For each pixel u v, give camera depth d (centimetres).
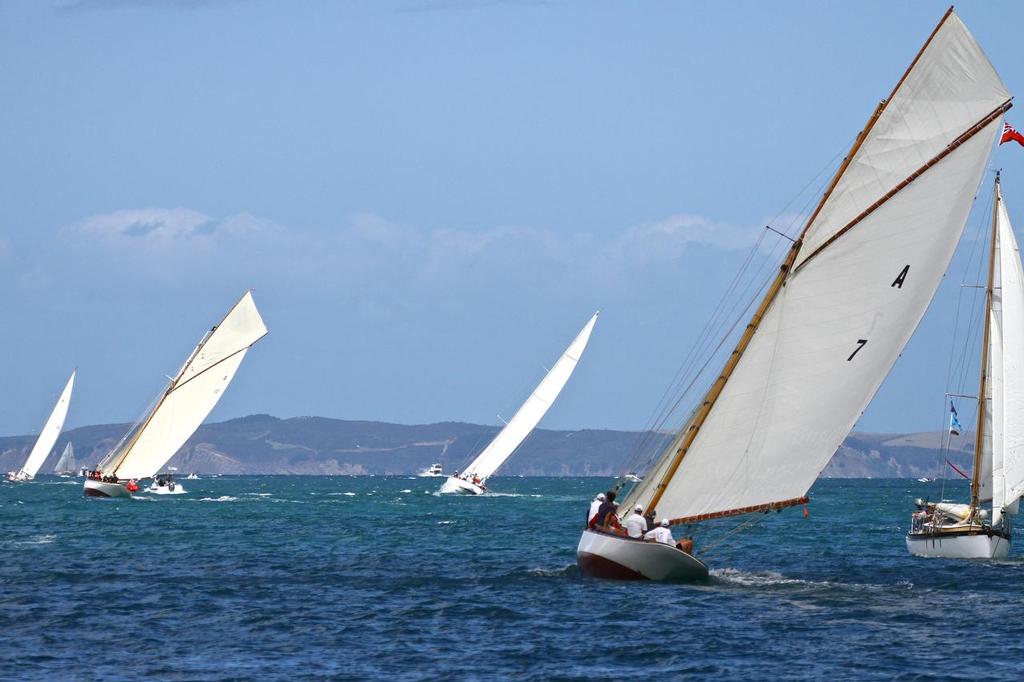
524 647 11656
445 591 15325
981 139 14425
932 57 14338
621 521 16125
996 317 19525
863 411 14825
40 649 11544
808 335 14775
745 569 18538
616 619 13088
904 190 14525
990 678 10356
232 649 11588
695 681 10306
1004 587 15938
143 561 19262
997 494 19500
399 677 10406
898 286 14650
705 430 15050
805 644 11756
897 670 10656
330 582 16350
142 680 10250
